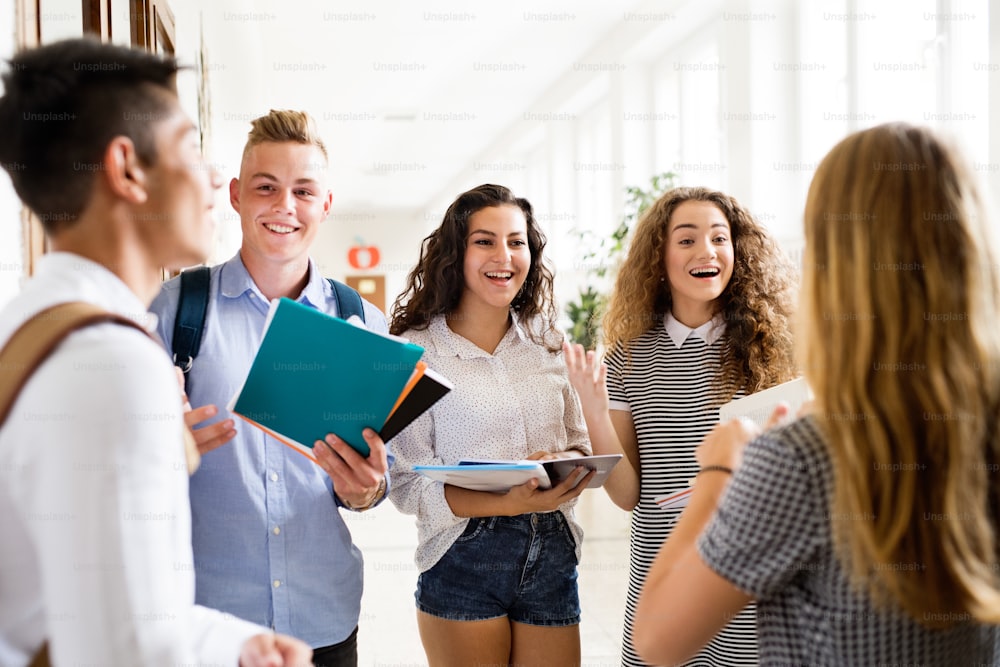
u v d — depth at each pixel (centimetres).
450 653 196
